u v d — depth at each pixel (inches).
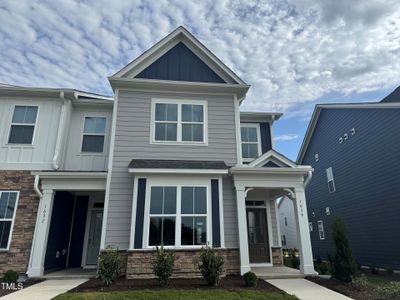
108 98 473.4
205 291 252.5
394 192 500.1
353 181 631.8
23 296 242.7
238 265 348.2
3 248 350.3
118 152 381.7
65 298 227.8
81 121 442.9
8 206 366.9
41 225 352.2
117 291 252.5
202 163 380.8
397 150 494.6
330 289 279.1
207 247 314.3
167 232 336.8
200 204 353.7
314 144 832.3
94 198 462.3
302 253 352.8
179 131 403.2
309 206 869.8
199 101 423.2
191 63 441.1
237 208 362.9
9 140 395.9
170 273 282.5
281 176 381.7
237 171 370.3
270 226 463.8
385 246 521.0
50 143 400.8
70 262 428.8
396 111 500.1
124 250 340.2
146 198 345.1
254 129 531.8
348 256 313.3
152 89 417.1
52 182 370.9
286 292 262.2
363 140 595.5
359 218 606.2
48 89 414.0
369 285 291.4
